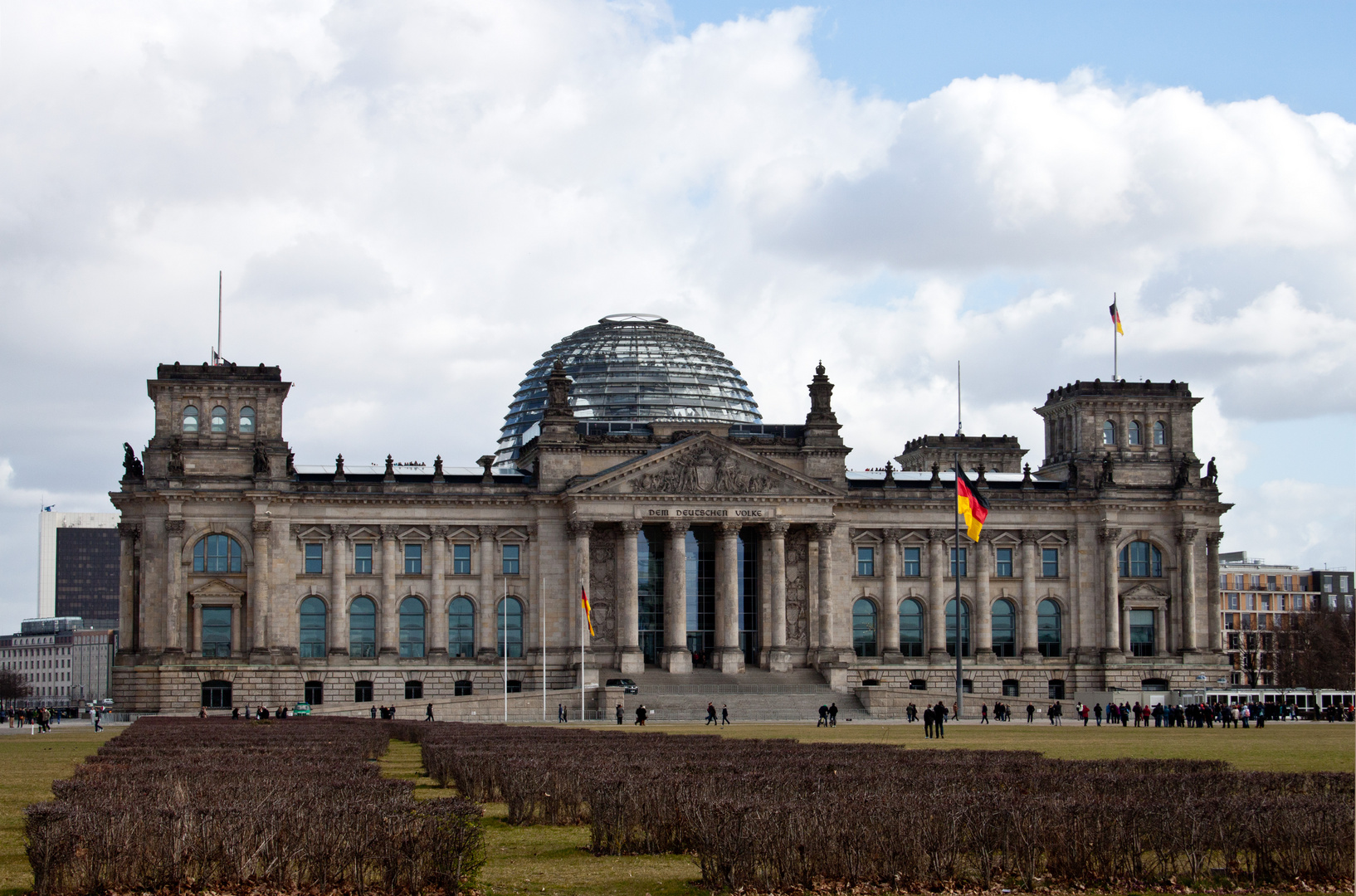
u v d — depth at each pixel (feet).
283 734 390.83
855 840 168.86
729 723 599.98
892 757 284.61
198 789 193.98
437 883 165.48
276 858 163.32
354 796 186.29
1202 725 581.94
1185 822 172.55
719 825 169.17
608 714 638.12
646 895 166.50
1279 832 172.86
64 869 159.63
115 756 280.92
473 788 258.16
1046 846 172.76
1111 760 282.15
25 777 296.92
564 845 203.51
